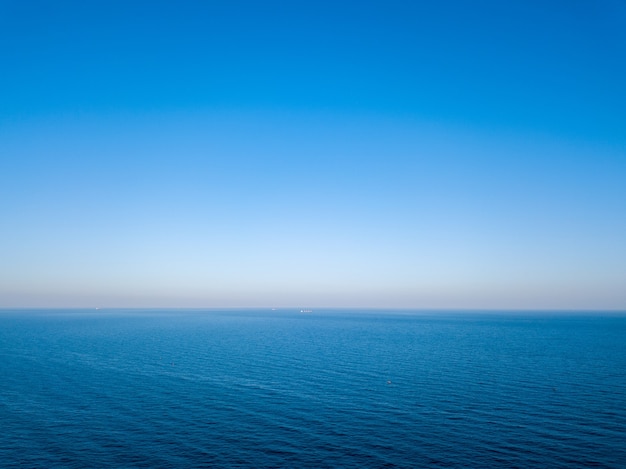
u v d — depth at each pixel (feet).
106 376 275.59
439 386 245.45
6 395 224.74
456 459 143.43
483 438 161.17
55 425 176.86
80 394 226.99
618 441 157.17
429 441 158.61
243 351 408.67
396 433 166.81
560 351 413.59
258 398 218.38
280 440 160.56
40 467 138.62
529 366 316.60
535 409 196.54
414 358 361.10
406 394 225.97
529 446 153.17
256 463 141.49
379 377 272.92
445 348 440.86
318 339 549.54
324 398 218.18
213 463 141.59
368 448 152.87
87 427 174.50
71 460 143.74
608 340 539.70
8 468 137.49
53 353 388.78
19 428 173.27
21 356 368.48
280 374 283.38
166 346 452.35
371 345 470.80
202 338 557.33
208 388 240.94
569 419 181.78
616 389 236.22
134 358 356.79
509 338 573.33
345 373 287.07
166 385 248.73
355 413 192.03
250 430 170.91
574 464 138.82
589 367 312.50
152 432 168.96
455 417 185.68
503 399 215.10
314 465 140.05
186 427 174.29
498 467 137.49
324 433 167.32
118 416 188.24
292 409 198.49
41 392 231.30
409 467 138.31
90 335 599.57
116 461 143.13
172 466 139.64
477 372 290.76
